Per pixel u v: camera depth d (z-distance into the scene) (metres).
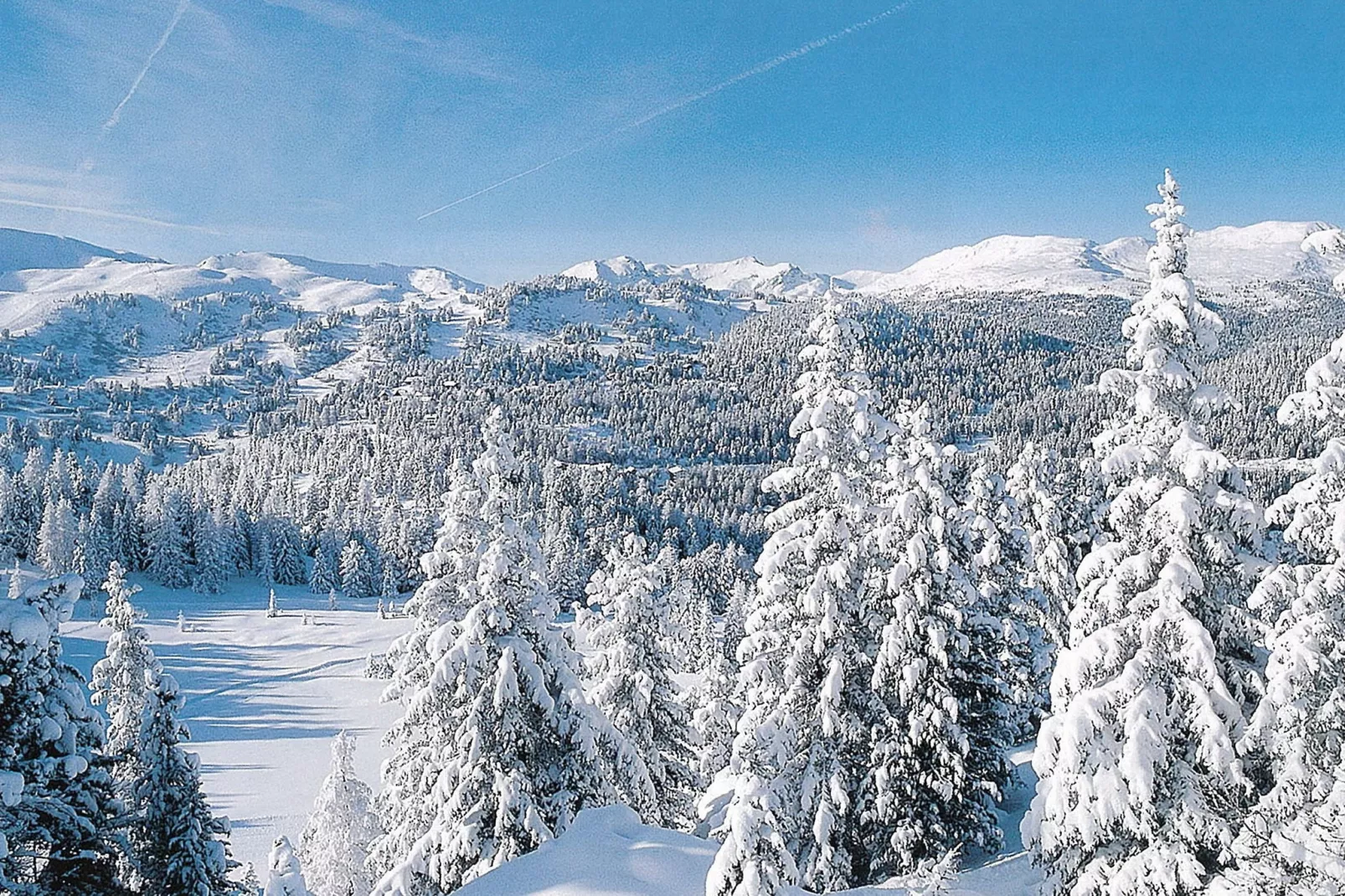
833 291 21.17
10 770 13.16
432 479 197.50
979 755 20.73
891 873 20.58
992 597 24.72
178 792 18.73
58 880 14.34
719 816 19.39
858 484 21.06
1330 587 12.55
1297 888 12.05
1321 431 13.48
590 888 13.98
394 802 21.30
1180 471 14.17
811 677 21.03
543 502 157.75
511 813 18.58
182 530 142.50
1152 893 13.51
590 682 26.52
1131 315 14.89
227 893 19.48
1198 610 14.34
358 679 97.38
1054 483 32.03
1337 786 11.88
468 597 19.58
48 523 121.56
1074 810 13.90
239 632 115.31
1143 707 13.55
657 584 26.56
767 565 20.62
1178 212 14.51
